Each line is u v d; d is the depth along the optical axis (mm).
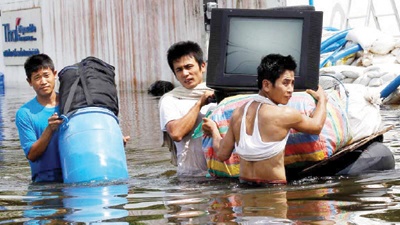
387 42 16281
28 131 8000
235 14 7660
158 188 7191
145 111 17078
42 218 5961
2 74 29188
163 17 25797
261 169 6996
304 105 7332
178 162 8055
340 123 7609
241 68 7645
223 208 6012
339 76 15773
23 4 32500
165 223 5566
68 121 7863
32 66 8016
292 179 7324
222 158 7309
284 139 6973
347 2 20250
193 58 8055
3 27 33812
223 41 7641
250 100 7102
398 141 10062
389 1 19328
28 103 8133
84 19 29359
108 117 8016
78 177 7680
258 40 7633
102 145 7805
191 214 5836
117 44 27969
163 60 26078
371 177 7312
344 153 7496
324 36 18094
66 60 30609
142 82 27047
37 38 31953
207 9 14523
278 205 6051
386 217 5516
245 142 6988
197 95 8086
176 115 8031
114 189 7211
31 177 8305
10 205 6605
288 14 7594
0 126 14914
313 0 20891
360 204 6012
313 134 7176
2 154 10688
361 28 16969
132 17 27141
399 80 14617
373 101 8008
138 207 6227
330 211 5766
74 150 7746
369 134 7926
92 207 6312
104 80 8234
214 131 7465
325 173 7516
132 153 10258
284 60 6871
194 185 7270
